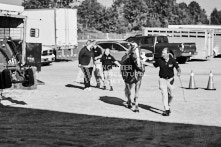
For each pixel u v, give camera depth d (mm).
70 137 8289
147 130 8992
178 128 9227
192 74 16500
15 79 12820
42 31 31625
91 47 15633
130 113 11125
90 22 91938
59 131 8844
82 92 15250
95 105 12375
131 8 96812
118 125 9516
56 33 31406
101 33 79688
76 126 9367
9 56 12844
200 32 34344
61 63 31016
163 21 107375
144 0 108125
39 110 11430
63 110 11461
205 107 12117
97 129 9070
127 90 11711
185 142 7953
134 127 9297
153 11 108562
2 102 12766
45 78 20031
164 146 7641
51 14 31422
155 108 11969
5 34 14789
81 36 72625
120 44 25047
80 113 11023
